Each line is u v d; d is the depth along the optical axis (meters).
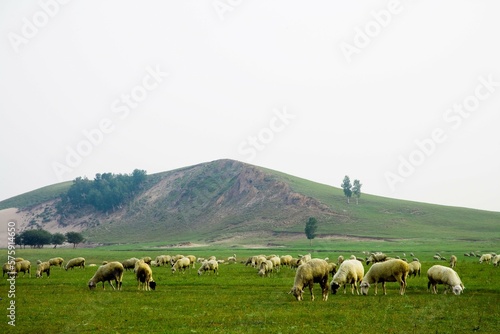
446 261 88.50
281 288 41.31
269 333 22.33
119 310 29.45
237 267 75.06
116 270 41.19
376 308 28.62
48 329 24.17
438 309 28.05
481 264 70.69
